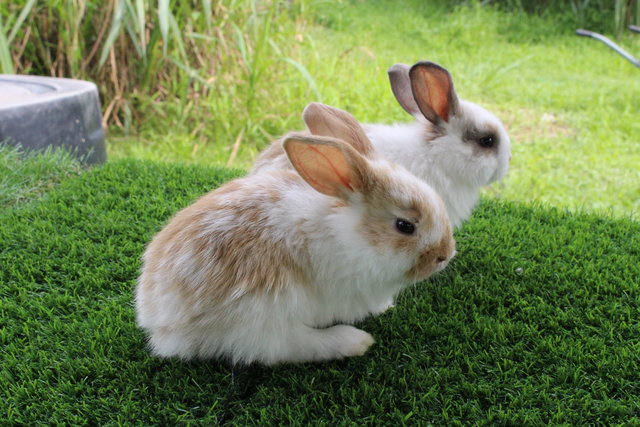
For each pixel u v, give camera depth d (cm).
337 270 50
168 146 111
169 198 75
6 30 107
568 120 131
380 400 49
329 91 125
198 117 119
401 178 50
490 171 65
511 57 176
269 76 126
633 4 188
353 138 54
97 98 91
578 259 65
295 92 125
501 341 54
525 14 208
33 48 115
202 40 120
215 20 120
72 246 64
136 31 111
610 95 144
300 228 50
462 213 68
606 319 56
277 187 52
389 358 53
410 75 63
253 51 124
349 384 51
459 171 65
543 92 146
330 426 48
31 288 60
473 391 50
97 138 91
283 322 50
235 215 50
